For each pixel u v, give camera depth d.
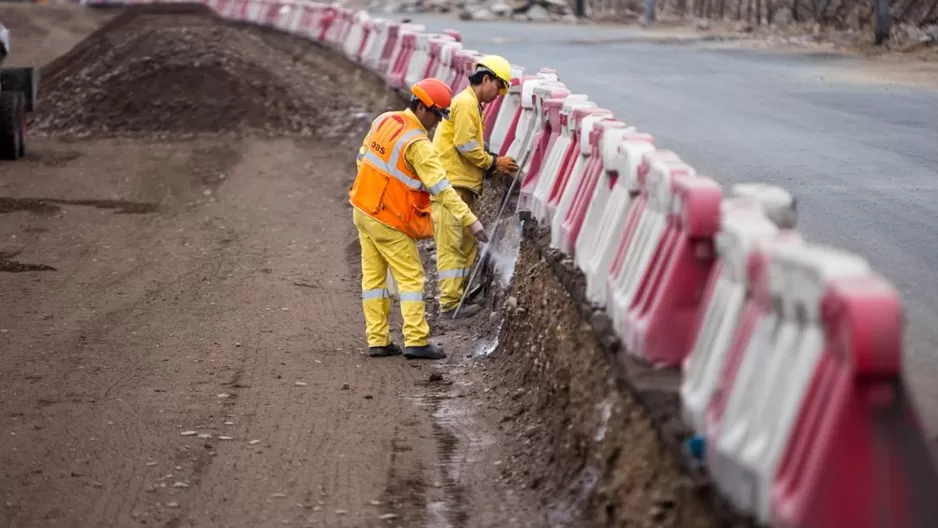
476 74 17.50
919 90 28.27
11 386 14.45
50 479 11.59
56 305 18.52
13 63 52.47
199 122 38.03
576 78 32.03
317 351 16.03
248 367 15.24
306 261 21.53
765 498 6.24
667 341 8.70
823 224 14.98
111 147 35.47
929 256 13.44
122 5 67.44
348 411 13.54
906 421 5.81
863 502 5.81
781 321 6.61
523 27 56.00
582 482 9.94
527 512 10.38
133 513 10.80
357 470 11.74
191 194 28.19
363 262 15.85
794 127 22.84
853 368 5.64
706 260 8.56
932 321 11.28
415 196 15.46
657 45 43.59
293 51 47.88
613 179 11.79
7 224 24.59
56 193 28.16
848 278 5.80
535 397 12.80
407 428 12.93
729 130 22.59
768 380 6.50
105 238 23.55
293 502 11.00
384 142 15.39
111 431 12.86
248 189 28.53
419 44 32.09
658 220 9.36
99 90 40.38
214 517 10.72
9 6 65.94
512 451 11.95
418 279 15.69
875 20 39.69
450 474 11.58
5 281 20.05
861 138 21.42
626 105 26.33
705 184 8.44
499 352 15.14
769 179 17.84
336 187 28.53
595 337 10.50
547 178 15.30
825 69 33.72
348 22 44.66
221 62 41.41
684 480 7.41
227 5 58.16
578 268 12.21
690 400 7.64
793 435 6.15
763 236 6.96
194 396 14.04
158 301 18.75
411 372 15.10
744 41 44.62
